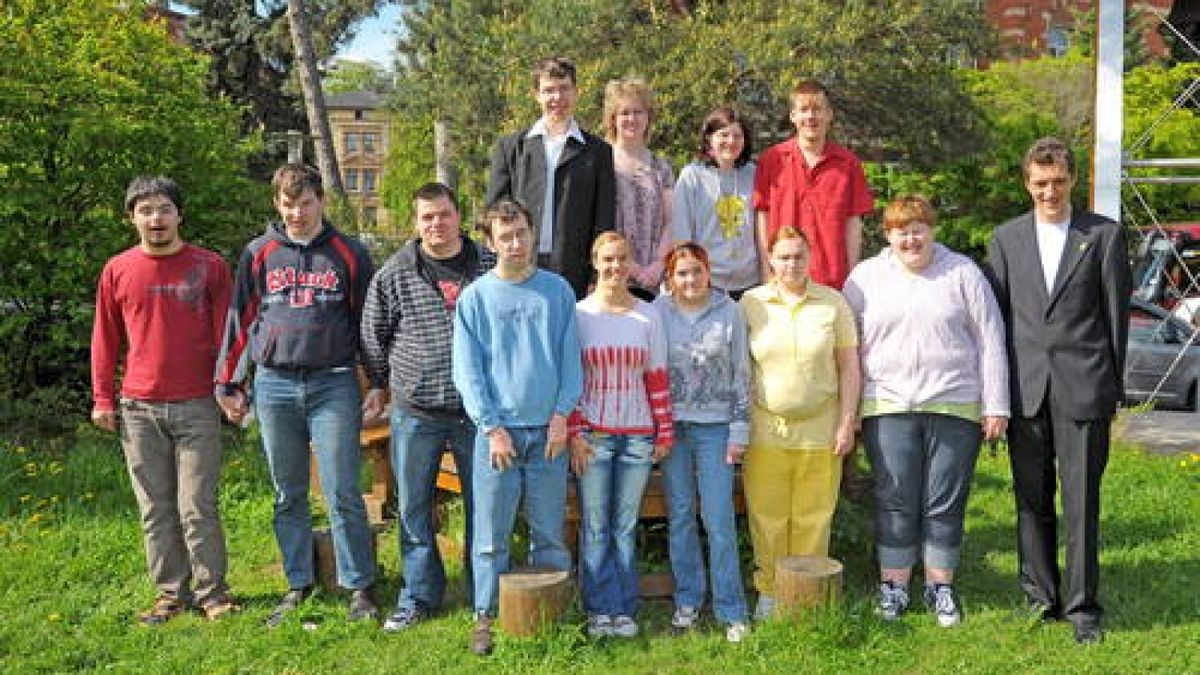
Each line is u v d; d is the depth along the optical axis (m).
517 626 4.46
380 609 4.98
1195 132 21.77
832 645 4.46
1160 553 5.75
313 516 6.34
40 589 5.32
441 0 24.23
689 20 17.09
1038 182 4.56
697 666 4.37
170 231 4.75
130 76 8.99
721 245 5.46
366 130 65.31
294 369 4.67
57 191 8.31
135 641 4.70
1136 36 28.94
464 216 23.25
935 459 4.76
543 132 5.39
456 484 5.38
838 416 4.81
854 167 5.36
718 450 4.68
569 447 4.63
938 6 16.94
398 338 4.61
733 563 4.70
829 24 16.52
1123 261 4.52
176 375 4.79
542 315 4.45
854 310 4.89
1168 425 9.73
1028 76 25.05
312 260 4.70
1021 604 4.98
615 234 4.60
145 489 4.89
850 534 5.35
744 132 5.45
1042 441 4.65
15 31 8.38
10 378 8.65
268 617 4.91
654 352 4.60
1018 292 4.65
